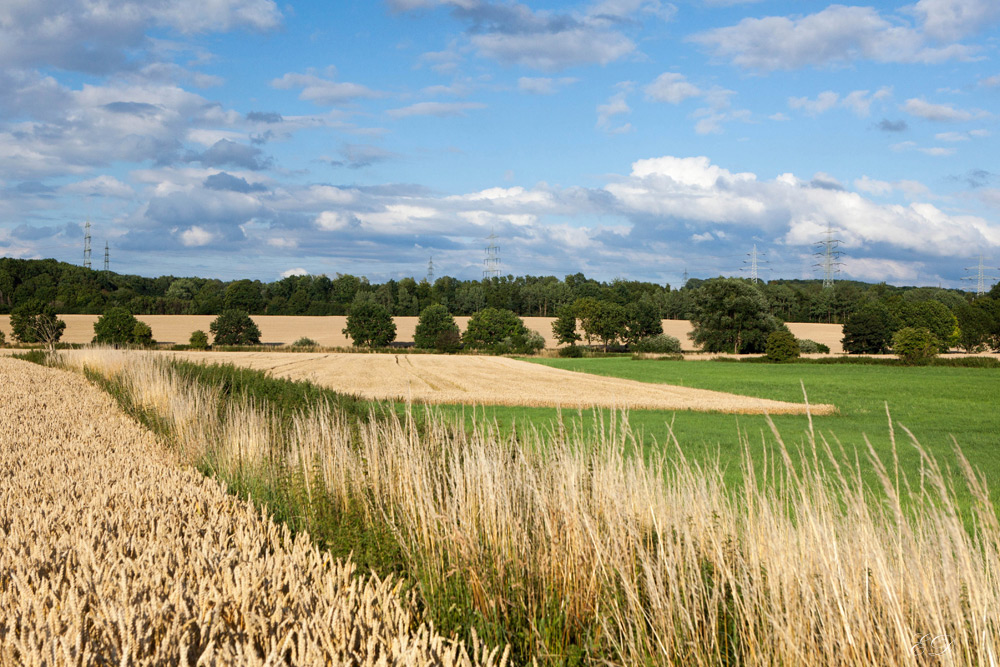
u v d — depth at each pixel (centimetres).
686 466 505
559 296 14400
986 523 359
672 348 8825
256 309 12438
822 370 6012
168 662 276
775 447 1858
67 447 954
